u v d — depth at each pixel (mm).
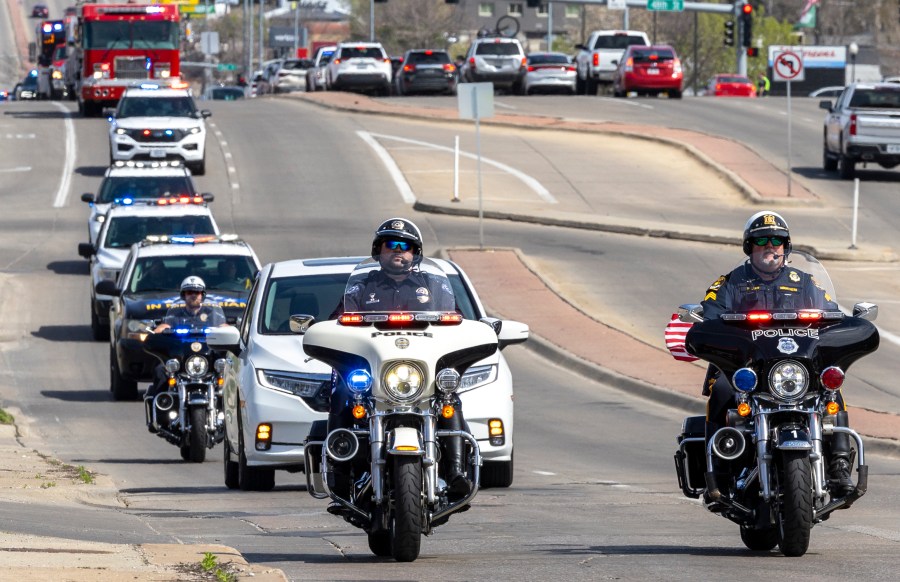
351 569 22938
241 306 54812
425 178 120875
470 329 23734
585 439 47375
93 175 126438
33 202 115062
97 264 70500
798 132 144625
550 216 103188
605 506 32594
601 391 57906
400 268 24500
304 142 138625
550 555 24641
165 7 154500
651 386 56438
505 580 21719
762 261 24422
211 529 28281
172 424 42812
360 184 118750
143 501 33656
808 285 24500
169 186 85000
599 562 23641
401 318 23453
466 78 182250
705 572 22391
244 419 34656
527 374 61938
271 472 35469
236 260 58719
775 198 109375
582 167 125375
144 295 56750
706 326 23891
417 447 22672
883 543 26438
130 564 21016
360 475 23938
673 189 117000
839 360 23453
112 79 153250
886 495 35031
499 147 135375
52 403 56531
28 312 79312
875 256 89062
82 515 28750
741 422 23828
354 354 23344
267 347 35094
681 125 148125
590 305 76562
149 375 55031
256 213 107750
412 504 22609
